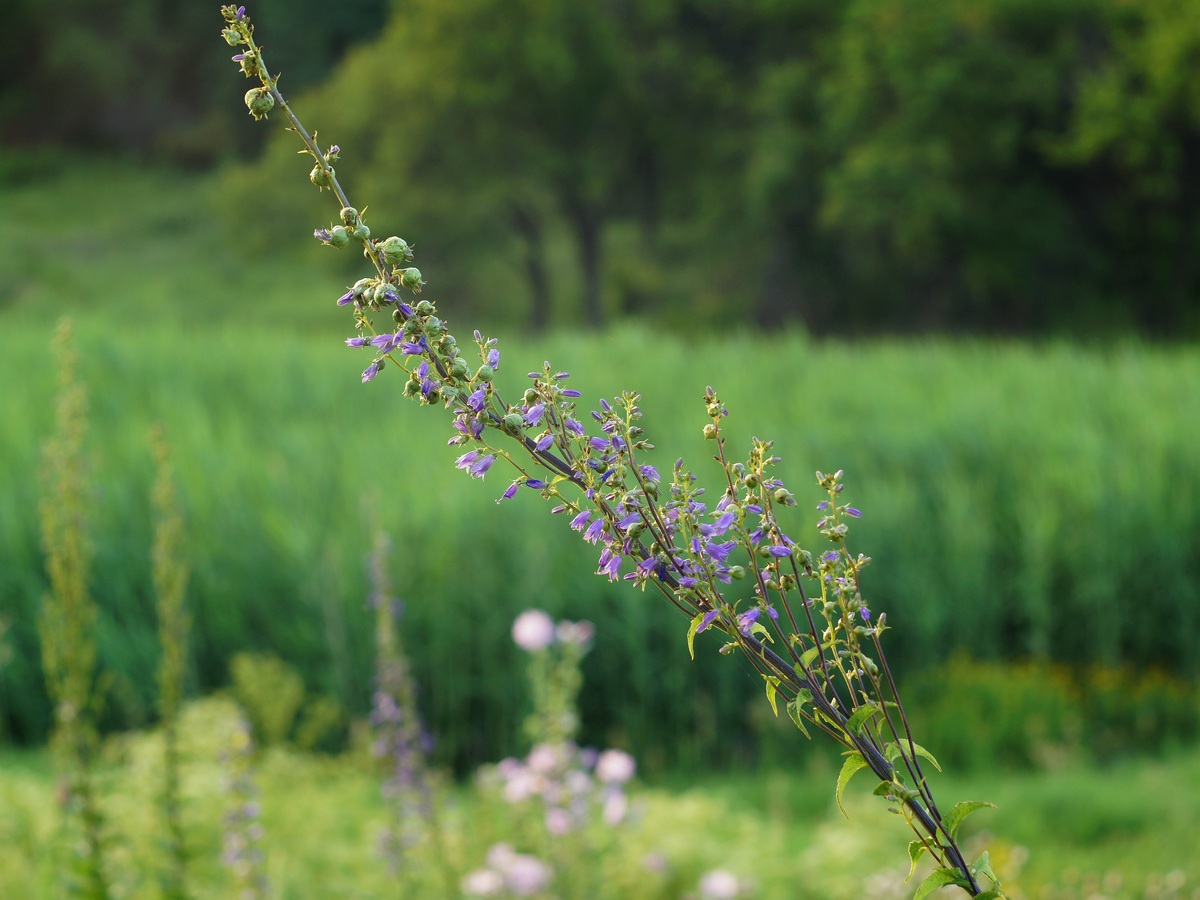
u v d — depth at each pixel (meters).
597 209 41.41
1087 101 31.91
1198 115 30.84
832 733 1.33
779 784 7.85
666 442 12.60
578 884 4.05
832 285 39.59
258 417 14.27
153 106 64.12
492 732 9.80
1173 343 34.72
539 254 40.94
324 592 9.41
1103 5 34.62
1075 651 11.05
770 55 43.00
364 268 38.06
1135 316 36.47
